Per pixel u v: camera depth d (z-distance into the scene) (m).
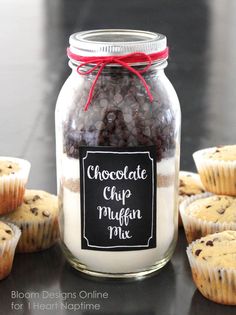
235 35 1.43
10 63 1.22
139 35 0.44
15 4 1.70
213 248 0.42
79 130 0.42
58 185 0.45
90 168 0.42
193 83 1.12
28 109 0.97
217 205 0.48
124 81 0.41
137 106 0.41
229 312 0.41
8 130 0.87
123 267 0.43
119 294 0.43
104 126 0.41
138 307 0.41
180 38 1.41
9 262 0.44
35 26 1.49
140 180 0.42
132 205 0.42
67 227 0.44
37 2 1.72
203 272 0.41
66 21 1.52
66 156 0.43
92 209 0.42
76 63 0.42
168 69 1.21
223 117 0.94
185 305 0.42
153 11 1.62
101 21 1.52
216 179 0.50
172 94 0.44
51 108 0.98
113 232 0.43
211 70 1.20
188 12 1.61
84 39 0.42
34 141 0.82
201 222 0.47
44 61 1.24
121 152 0.41
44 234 0.48
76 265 0.45
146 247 0.43
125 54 0.40
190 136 0.85
